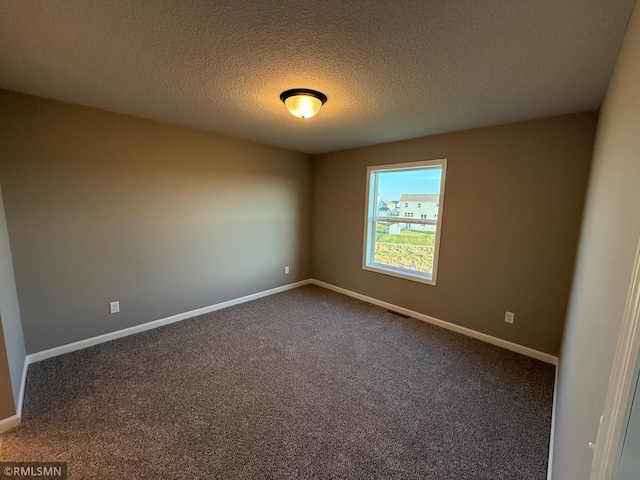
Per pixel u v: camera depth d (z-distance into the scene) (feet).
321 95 6.86
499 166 9.18
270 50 5.03
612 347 2.23
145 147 9.48
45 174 7.77
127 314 9.62
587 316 3.88
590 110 7.54
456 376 7.75
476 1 3.69
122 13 4.06
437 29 4.34
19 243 7.50
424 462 5.18
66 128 7.97
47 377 7.30
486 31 4.34
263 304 12.86
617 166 3.16
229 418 6.09
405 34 4.48
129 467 4.94
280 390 7.04
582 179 7.79
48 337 8.16
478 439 5.70
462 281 10.27
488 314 9.73
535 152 8.48
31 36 4.66
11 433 5.58
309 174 15.23
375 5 3.82
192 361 8.20
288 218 14.48
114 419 5.99
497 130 9.14
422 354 8.86
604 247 3.33
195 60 5.42
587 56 4.91
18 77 6.30
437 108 7.70
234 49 5.02
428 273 11.56
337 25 4.29
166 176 10.07
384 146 12.19
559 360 7.89
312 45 4.85
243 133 11.07
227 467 4.98
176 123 9.89
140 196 9.53
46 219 7.88
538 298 8.70
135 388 6.98
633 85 2.72
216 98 7.36
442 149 10.42
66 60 5.49
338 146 13.08
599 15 3.83
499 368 8.16
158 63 5.56
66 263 8.30
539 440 5.69
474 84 6.21
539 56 5.00
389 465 5.10
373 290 13.16
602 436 1.86
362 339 9.75
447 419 6.21
